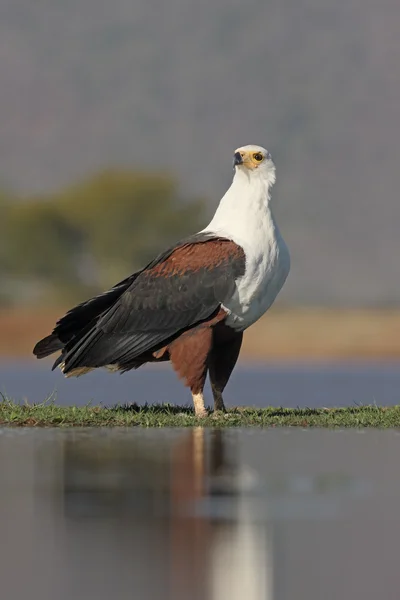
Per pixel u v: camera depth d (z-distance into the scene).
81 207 90.19
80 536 10.40
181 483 12.50
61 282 87.81
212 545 10.18
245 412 18.36
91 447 14.91
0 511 11.23
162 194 92.38
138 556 9.88
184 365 17.61
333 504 11.57
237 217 17.62
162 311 17.62
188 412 18.47
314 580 9.46
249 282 17.38
